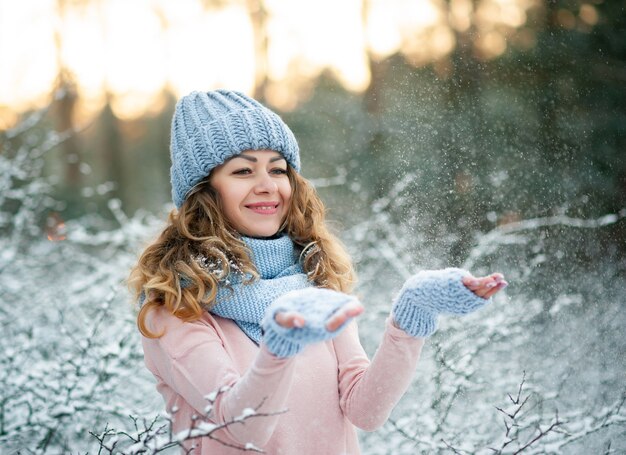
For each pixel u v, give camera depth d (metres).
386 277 4.66
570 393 3.48
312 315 1.43
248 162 2.02
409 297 1.70
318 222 2.20
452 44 8.60
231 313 1.89
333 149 9.69
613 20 7.72
